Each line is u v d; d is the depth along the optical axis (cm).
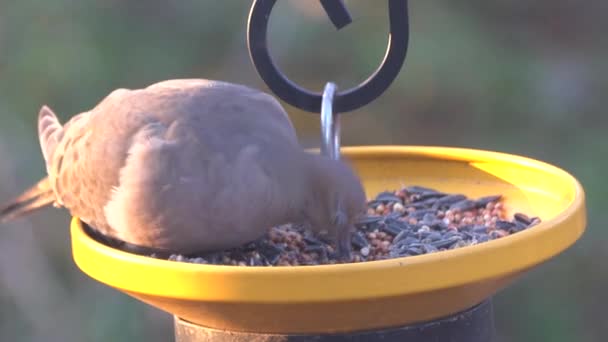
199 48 1608
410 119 1634
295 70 1582
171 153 694
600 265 1555
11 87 1476
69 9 1509
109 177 714
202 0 1598
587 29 1778
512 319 1566
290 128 743
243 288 565
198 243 708
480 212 784
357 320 600
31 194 841
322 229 717
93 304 1470
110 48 1537
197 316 614
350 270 559
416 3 1577
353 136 1642
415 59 1548
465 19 1608
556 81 1648
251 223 704
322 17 1567
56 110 1476
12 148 1459
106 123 731
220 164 694
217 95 734
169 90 739
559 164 1595
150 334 1445
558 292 1560
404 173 850
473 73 1567
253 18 745
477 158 817
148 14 1577
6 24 1495
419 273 564
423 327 636
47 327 1464
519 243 588
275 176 707
